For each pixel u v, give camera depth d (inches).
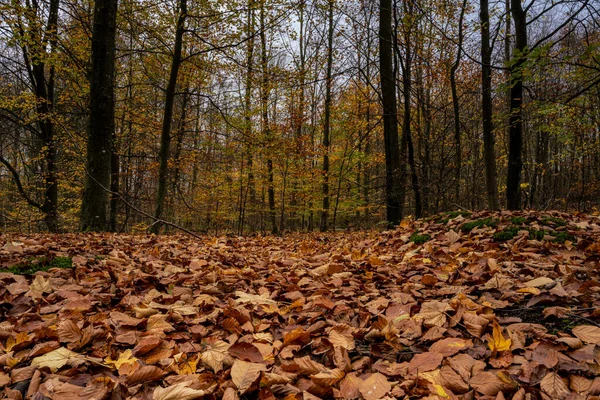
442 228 197.8
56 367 63.4
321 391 61.3
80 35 430.3
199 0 389.4
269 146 472.4
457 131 428.8
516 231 158.1
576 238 142.5
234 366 63.6
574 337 71.4
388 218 335.6
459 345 69.7
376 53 447.2
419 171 396.2
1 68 466.6
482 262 124.0
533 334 74.2
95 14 255.9
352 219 762.2
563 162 711.1
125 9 405.1
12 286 97.6
